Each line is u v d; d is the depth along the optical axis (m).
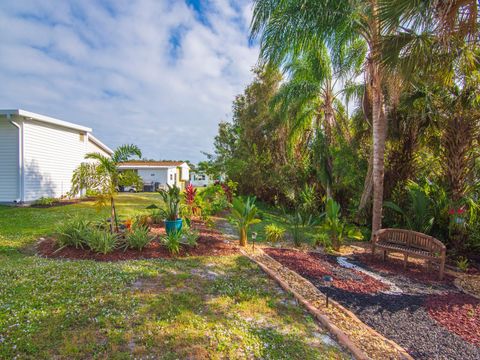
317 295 3.58
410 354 2.47
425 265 5.20
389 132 7.22
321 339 2.60
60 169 11.84
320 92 9.32
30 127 10.21
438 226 6.18
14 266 3.82
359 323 2.94
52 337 2.25
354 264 5.13
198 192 10.44
